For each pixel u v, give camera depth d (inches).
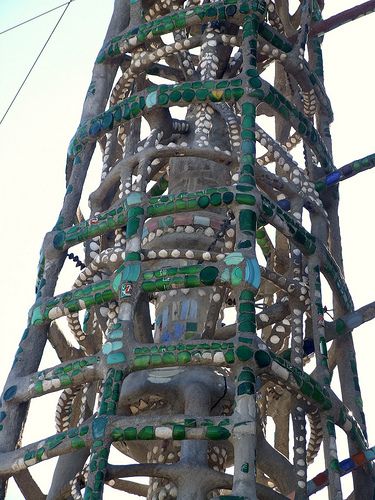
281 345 916.6
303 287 904.9
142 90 988.6
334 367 957.2
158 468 793.6
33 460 806.5
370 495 894.4
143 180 910.4
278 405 1003.9
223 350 795.4
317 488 851.4
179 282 834.2
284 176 978.7
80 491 823.7
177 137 975.0
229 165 937.5
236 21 976.3
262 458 859.4
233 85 933.2
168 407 872.3
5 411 851.4
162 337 904.3
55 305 882.8
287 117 963.3
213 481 795.4
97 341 948.0
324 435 850.8
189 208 876.6
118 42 1014.4
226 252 892.6
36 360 879.7
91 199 966.4
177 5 1047.6
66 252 928.9
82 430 791.1
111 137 1002.1
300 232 910.4
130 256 858.8
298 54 1004.6
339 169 991.6
